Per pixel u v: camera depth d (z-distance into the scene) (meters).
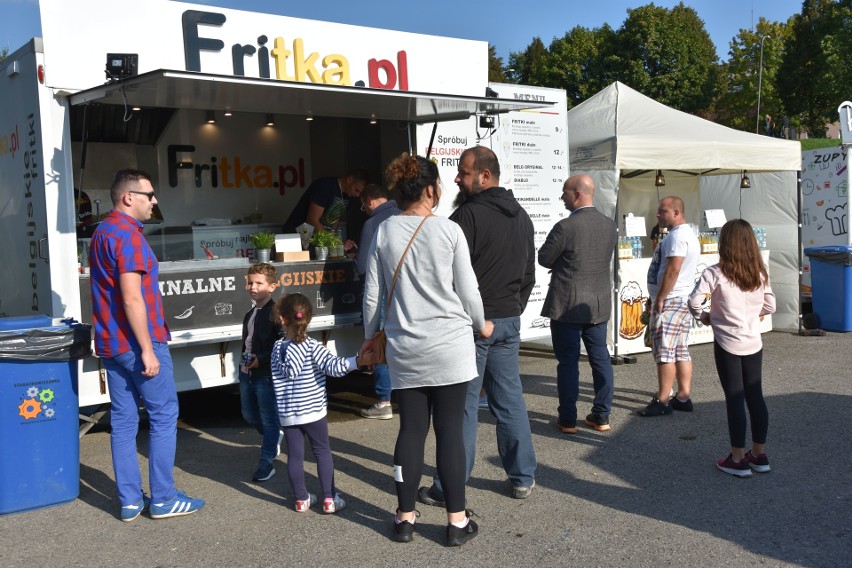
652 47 37.34
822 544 3.75
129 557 3.77
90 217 7.61
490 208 4.24
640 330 8.56
